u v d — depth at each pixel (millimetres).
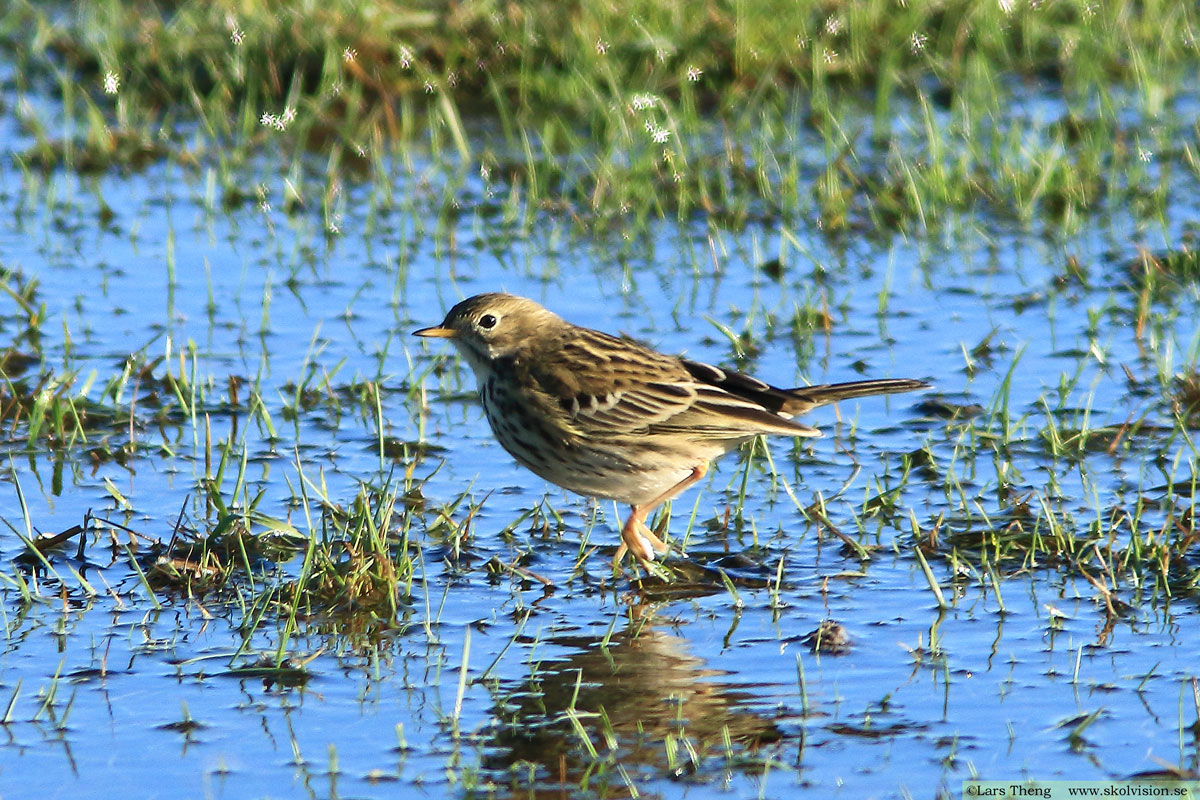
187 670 8977
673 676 8867
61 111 21453
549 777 7758
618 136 19531
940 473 12195
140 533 10930
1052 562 10414
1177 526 10820
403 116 20391
